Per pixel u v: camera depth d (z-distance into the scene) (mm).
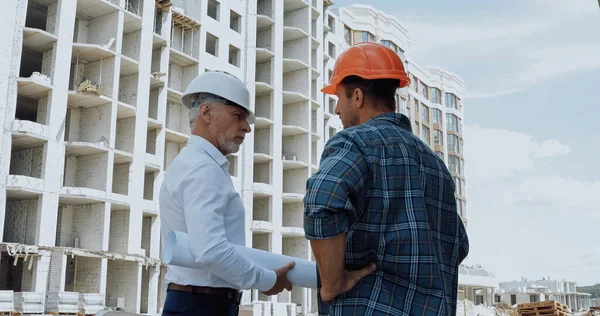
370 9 65938
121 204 32812
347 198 2016
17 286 32688
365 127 2275
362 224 2115
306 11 51969
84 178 32906
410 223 2121
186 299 2771
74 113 33594
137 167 34250
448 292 2264
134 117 34812
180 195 2674
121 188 34750
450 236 2367
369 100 2420
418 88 75875
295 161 47438
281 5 49375
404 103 70812
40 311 25641
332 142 2232
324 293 2064
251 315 33094
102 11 34250
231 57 45562
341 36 60812
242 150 43938
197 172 2678
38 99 32094
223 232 2584
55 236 30172
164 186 2805
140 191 34219
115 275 33750
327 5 56906
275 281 2623
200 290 2771
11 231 31078
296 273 2705
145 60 35812
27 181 28594
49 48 31969
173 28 40188
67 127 33438
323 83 54000
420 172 2256
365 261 2115
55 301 26734
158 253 35469
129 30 36156
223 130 2904
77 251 29250
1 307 24312
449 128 81312
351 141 2189
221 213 2652
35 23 36062
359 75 2406
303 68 50656
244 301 42375
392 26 69062
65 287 31109
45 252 28375
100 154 32656
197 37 41156
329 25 58969
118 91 35156
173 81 40188
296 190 48938
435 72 81000
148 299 34250
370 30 65562
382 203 2123
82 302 27562
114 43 33875
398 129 2352
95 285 30906
